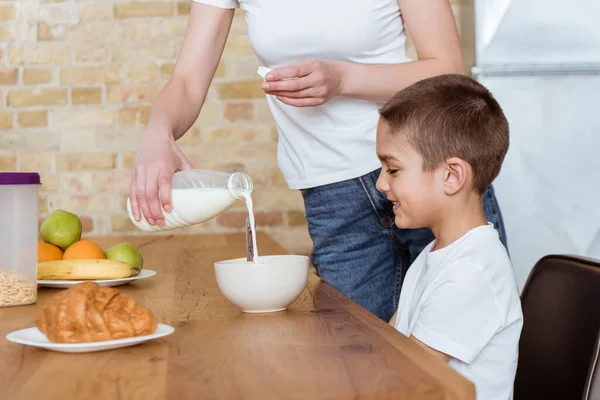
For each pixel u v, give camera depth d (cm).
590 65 268
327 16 137
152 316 82
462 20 288
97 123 297
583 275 106
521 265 271
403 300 125
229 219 298
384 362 71
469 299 105
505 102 270
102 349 78
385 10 138
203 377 67
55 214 135
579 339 103
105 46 297
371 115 146
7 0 294
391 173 121
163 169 110
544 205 271
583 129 269
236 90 297
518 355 113
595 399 89
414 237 150
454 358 105
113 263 122
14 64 295
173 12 298
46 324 79
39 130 296
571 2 267
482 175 117
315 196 156
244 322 93
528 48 269
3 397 63
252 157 298
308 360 72
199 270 143
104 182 298
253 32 144
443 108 115
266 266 96
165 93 138
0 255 108
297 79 119
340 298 109
